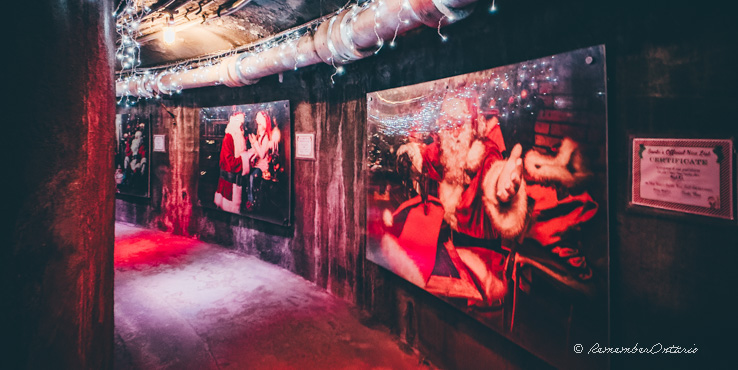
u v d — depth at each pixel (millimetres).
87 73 1223
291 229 4988
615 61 1637
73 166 1145
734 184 1267
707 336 1354
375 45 2896
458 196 2520
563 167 1812
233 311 3869
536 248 1960
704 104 1347
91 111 1249
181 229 6918
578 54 1732
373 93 3400
